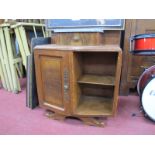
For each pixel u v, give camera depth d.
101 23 1.54
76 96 1.45
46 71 1.44
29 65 1.61
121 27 1.54
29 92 1.70
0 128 1.42
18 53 2.29
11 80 2.13
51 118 1.57
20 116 1.61
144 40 1.30
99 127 1.44
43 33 2.54
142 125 1.47
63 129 1.42
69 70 1.31
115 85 1.31
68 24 1.59
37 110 1.72
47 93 1.52
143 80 1.56
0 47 2.05
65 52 1.28
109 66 1.62
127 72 1.95
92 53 1.62
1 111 1.69
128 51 1.85
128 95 2.04
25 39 2.07
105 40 1.63
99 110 1.48
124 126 1.45
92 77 1.58
